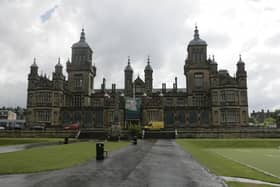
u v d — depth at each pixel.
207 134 76.50
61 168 20.58
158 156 29.58
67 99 104.25
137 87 112.12
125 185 15.20
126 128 88.25
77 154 30.06
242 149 49.62
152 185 15.36
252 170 22.59
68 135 76.94
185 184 15.88
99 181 16.14
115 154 31.27
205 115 95.12
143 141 61.09
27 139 65.19
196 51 104.00
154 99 95.62
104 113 96.25
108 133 73.38
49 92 94.81
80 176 17.64
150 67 120.25
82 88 105.56
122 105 99.62
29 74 97.75
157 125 84.69
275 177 19.86
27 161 23.97
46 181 16.05
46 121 93.69
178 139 70.06
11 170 19.45
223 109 91.38
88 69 106.00
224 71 97.50
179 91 115.44
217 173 19.75
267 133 75.31
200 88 102.12
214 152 42.34
